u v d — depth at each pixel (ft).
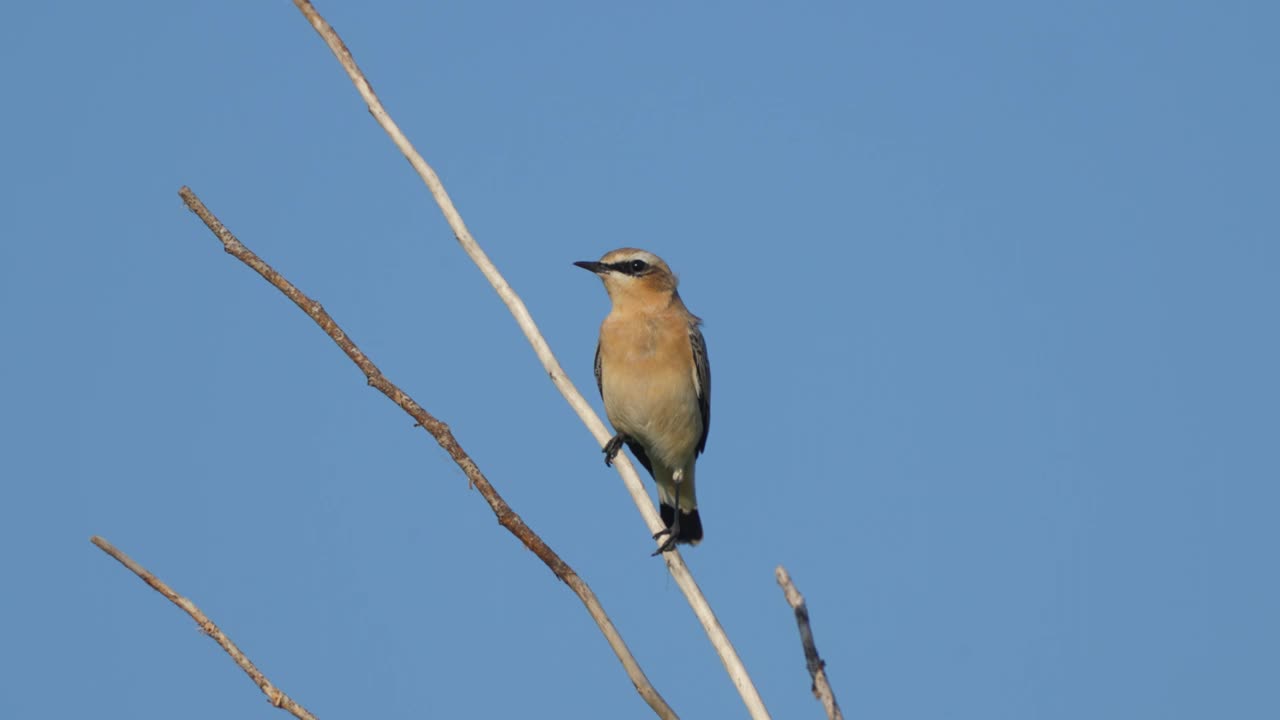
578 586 33.78
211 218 36.52
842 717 25.95
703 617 35.81
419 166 41.75
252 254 36.32
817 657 26.50
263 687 30.40
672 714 32.86
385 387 35.42
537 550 34.01
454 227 41.75
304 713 30.50
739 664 34.35
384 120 41.88
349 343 35.73
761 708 33.37
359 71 42.11
